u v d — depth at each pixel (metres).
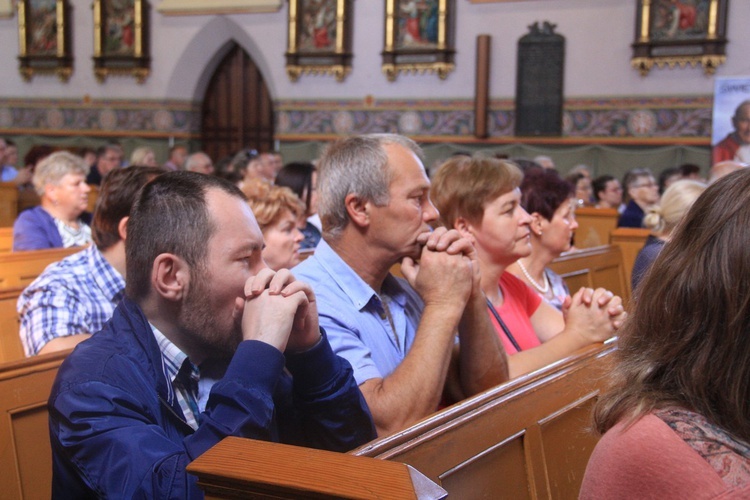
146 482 1.47
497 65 13.31
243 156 9.83
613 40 12.64
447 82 13.66
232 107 16.16
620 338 1.28
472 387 2.47
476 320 2.41
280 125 14.79
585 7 12.75
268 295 1.69
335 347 2.20
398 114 13.99
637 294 1.26
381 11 13.95
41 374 2.37
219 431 1.50
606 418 1.21
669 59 12.28
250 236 1.76
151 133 15.80
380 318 2.38
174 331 1.78
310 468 1.21
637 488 1.08
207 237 1.72
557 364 2.26
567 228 3.66
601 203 9.70
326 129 14.48
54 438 1.61
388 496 1.12
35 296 2.96
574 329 2.80
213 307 1.74
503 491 1.92
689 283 1.16
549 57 12.98
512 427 1.97
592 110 12.84
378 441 1.57
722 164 5.99
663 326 1.19
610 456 1.12
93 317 2.97
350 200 2.33
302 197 5.22
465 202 2.92
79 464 1.55
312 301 1.77
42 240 5.06
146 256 1.73
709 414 1.11
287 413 1.91
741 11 11.90
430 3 13.55
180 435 1.69
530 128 13.16
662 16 12.30
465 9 13.45
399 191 2.31
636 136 12.62
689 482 1.04
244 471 1.21
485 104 13.29
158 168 3.06
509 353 2.89
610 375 1.28
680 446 1.07
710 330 1.13
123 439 1.52
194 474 1.25
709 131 12.20
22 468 2.28
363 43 14.12
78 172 5.15
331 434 1.85
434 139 13.80
